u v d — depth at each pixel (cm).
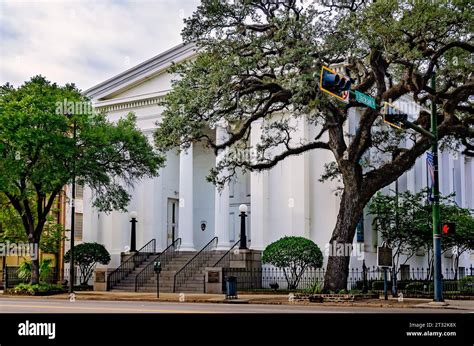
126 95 4300
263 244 3694
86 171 3256
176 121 2547
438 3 2227
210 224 4184
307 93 2325
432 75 2570
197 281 3466
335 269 2597
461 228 3328
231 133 2789
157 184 4203
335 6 2466
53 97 3145
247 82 2584
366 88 2558
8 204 3609
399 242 3478
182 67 2723
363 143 2608
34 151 3092
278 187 3744
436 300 2444
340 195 3559
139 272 3722
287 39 2420
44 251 4006
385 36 2278
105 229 4297
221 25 2630
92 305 2300
